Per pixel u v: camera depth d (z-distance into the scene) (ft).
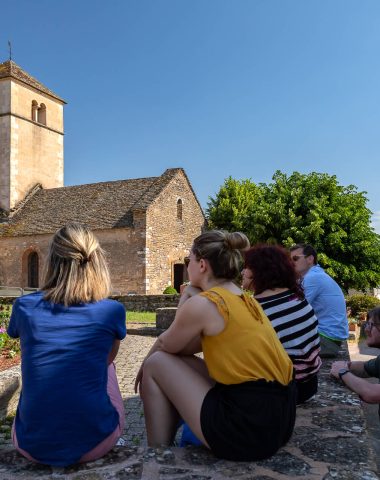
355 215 92.84
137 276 87.35
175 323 8.73
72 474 7.90
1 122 112.98
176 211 97.71
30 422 7.93
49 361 7.93
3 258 99.60
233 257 9.34
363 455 8.54
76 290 8.36
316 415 10.62
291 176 101.50
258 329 8.52
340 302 16.53
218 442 8.20
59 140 127.03
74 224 9.13
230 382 8.34
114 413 8.63
